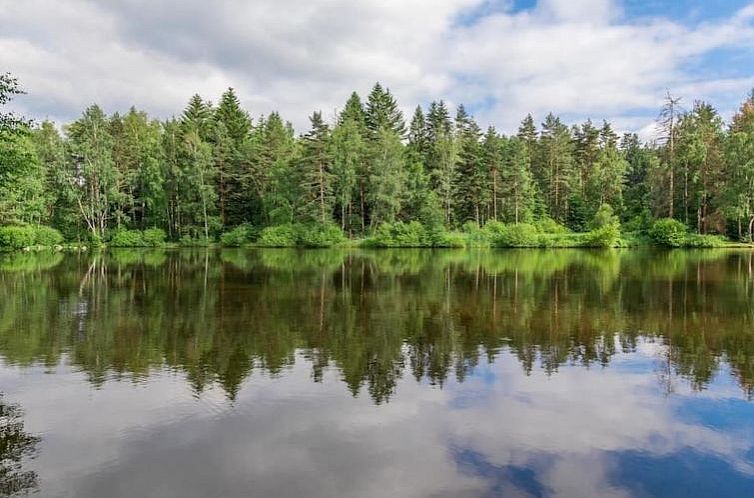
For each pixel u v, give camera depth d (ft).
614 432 27.12
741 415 29.32
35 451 24.80
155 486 21.74
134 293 73.97
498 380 35.17
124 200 215.92
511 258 143.33
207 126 265.54
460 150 236.63
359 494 21.13
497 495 21.18
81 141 210.59
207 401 31.14
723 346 43.96
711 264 118.62
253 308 61.67
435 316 56.75
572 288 78.23
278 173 223.51
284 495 21.08
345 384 34.24
